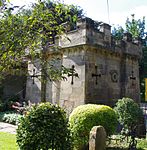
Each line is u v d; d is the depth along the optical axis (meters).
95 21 14.73
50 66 4.66
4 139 10.16
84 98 12.89
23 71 4.84
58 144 6.33
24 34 4.01
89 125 8.85
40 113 6.47
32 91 16.33
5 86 19.56
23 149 6.31
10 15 3.88
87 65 13.16
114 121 9.50
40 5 4.12
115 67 15.38
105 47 14.23
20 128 6.52
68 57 13.88
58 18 4.74
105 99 14.27
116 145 9.57
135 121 12.46
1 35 3.84
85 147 9.07
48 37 4.80
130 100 12.83
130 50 16.48
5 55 3.84
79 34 13.34
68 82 13.83
